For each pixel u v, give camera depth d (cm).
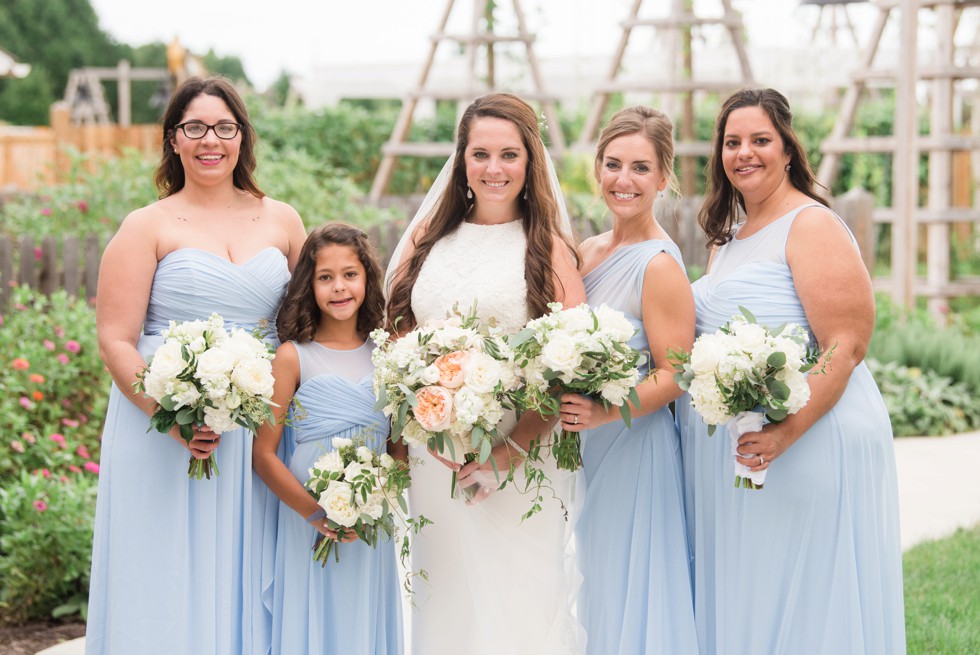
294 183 898
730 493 344
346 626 350
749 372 302
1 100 3472
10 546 467
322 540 342
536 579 359
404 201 1064
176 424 326
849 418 335
